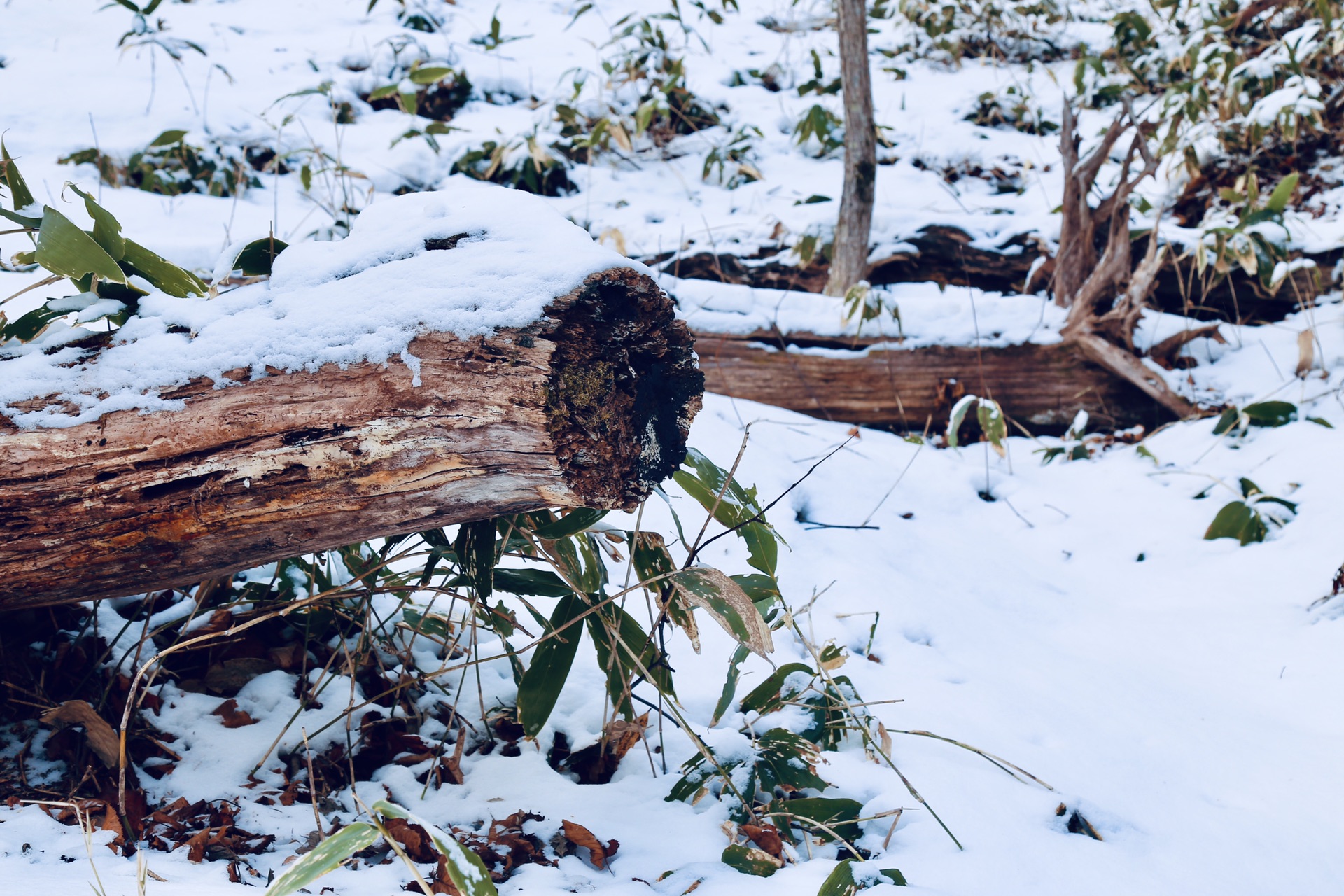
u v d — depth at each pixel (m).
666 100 5.82
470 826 1.60
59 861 1.34
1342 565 2.77
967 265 4.87
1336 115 5.54
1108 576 3.22
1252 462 3.67
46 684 1.81
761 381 4.11
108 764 1.62
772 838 1.58
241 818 1.56
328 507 1.28
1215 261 4.19
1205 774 1.99
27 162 4.48
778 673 1.95
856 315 4.16
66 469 1.32
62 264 1.32
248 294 1.39
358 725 1.87
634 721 1.81
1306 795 1.90
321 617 1.96
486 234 1.35
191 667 1.96
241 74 5.81
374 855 1.49
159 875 1.32
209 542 1.34
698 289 4.25
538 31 7.19
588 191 5.41
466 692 2.04
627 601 2.46
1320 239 4.76
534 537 1.68
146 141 4.80
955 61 7.18
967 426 4.24
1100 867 1.61
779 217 5.00
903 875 1.52
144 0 6.49
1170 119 5.30
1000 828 1.68
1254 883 1.62
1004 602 2.94
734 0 7.58
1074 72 6.79
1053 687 2.35
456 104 6.04
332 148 5.29
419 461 1.23
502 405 1.18
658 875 1.49
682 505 2.97
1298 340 4.21
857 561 2.90
